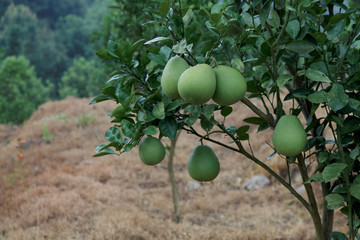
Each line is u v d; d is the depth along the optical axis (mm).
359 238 1857
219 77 1304
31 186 7137
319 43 1561
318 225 1841
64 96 45156
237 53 1778
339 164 1533
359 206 1681
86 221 5535
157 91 1508
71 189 6938
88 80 45844
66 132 11477
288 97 1629
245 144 8062
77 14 87312
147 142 1595
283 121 1487
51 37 69438
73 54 71750
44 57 63281
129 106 1516
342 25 1501
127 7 4898
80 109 14070
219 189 6930
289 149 1457
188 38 1676
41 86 40750
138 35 4914
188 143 9359
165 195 6793
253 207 5988
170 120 1595
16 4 80562
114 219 5352
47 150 9664
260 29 1672
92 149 9641
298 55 1724
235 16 1583
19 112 27891
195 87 1226
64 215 5785
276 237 4758
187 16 1550
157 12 1508
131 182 7531
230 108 1699
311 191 1796
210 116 1569
